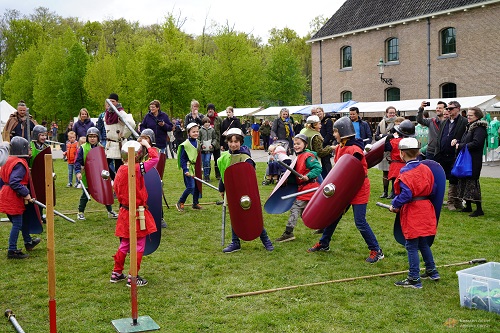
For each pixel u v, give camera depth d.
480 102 24.16
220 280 6.16
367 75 35.16
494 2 27.83
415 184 5.69
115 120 11.15
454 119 10.36
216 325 4.87
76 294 5.71
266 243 7.52
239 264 6.82
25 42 67.94
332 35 37.03
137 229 5.87
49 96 47.56
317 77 39.00
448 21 30.27
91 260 7.04
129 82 41.78
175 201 11.48
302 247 7.68
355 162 6.74
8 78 63.28
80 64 45.78
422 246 5.97
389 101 31.75
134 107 42.12
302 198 7.95
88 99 44.62
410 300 5.45
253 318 4.98
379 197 11.93
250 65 39.94
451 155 10.38
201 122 14.48
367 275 6.32
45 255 7.34
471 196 9.91
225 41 39.50
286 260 6.99
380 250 6.96
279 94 48.31
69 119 46.62
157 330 4.75
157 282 6.12
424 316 5.01
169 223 9.32
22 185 6.93
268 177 13.77
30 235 8.40
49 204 4.39
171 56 36.28
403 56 32.84
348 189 6.78
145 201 6.00
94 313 5.18
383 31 33.88
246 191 7.08
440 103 10.80
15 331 4.74
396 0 34.06
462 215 9.94
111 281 6.11
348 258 7.10
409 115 29.36
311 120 9.34
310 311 5.16
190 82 35.91
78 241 8.10
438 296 5.57
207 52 62.84
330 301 5.44
